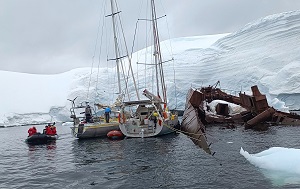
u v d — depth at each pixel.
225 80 65.12
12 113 75.81
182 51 83.25
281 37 66.12
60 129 42.62
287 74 54.09
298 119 23.94
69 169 10.91
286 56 60.53
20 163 12.98
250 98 26.33
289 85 52.81
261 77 58.81
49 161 13.08
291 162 9.20
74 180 9.23
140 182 8.60
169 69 72.56
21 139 29.38
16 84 88.56
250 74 60.88
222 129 22.22
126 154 13.40
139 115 20.88
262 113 23.69
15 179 9.77
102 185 8.49
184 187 7.91
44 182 9.19
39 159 13.82
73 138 24.36
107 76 77.81
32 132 22.88
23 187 8.71
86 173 10.06
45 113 79.56
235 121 26.77
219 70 68.44
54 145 19.55
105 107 23.83
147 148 14.80
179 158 11.75
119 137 20.00
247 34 74.06
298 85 51.81
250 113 26.61
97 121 24.88
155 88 63.59
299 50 59.62
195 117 18.48
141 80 68.00
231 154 11.94
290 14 67.81
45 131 23.08
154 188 7.97
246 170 9.23
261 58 63.72
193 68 71.38
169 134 20.80
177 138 18.53
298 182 7.75
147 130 19.48
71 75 94.69
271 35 68.38
